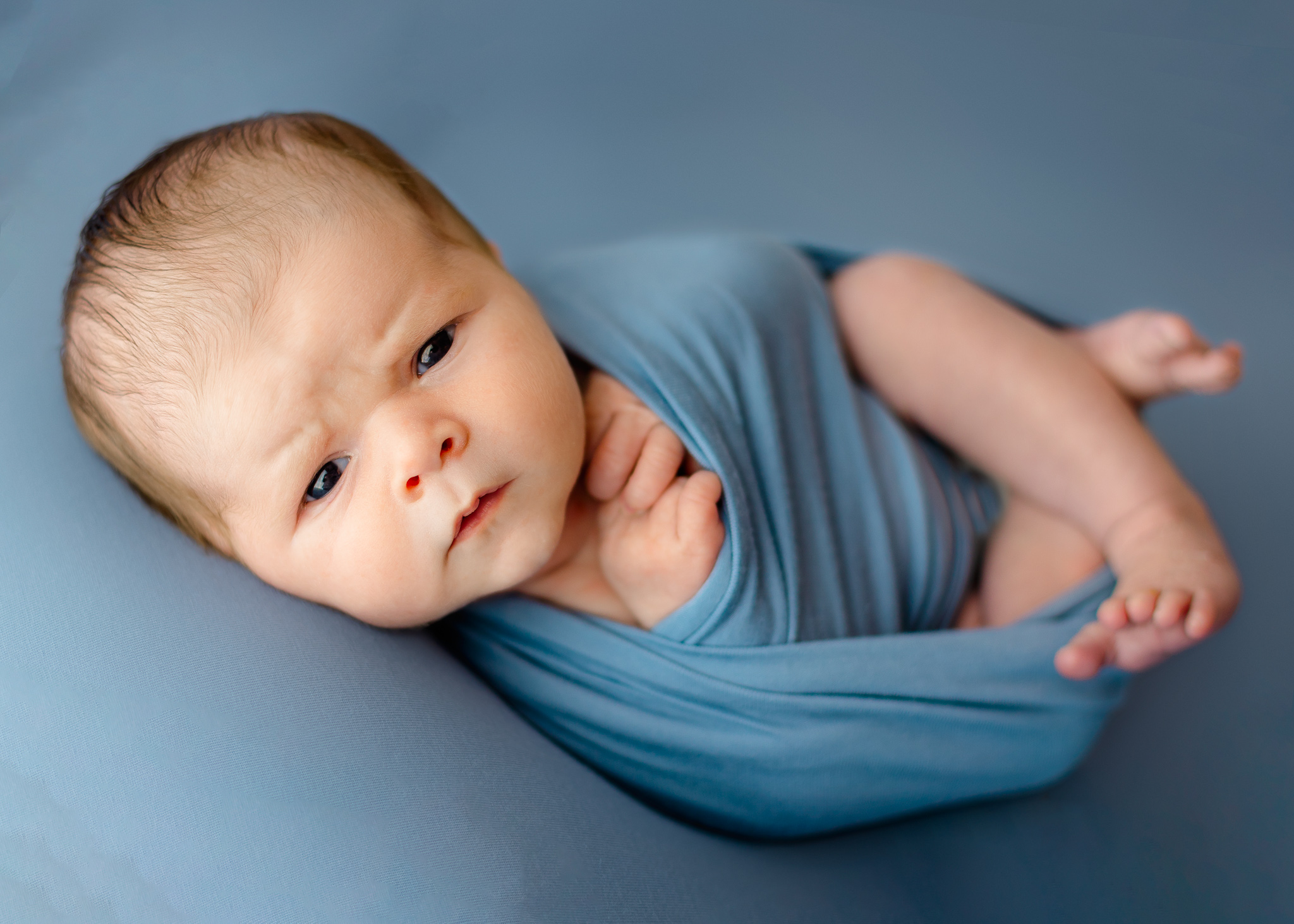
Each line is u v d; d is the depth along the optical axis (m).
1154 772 1.30
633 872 0.97
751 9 2.12
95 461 1.10
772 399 1.23
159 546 1.03
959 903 1.14
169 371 0.95
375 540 0.96
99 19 1.85
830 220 1.82
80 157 1.59
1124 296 1.63
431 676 1.05
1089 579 1.26
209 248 0.95
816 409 1.32
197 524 1.04
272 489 0.96
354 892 0.87
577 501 1.18
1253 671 1.35
